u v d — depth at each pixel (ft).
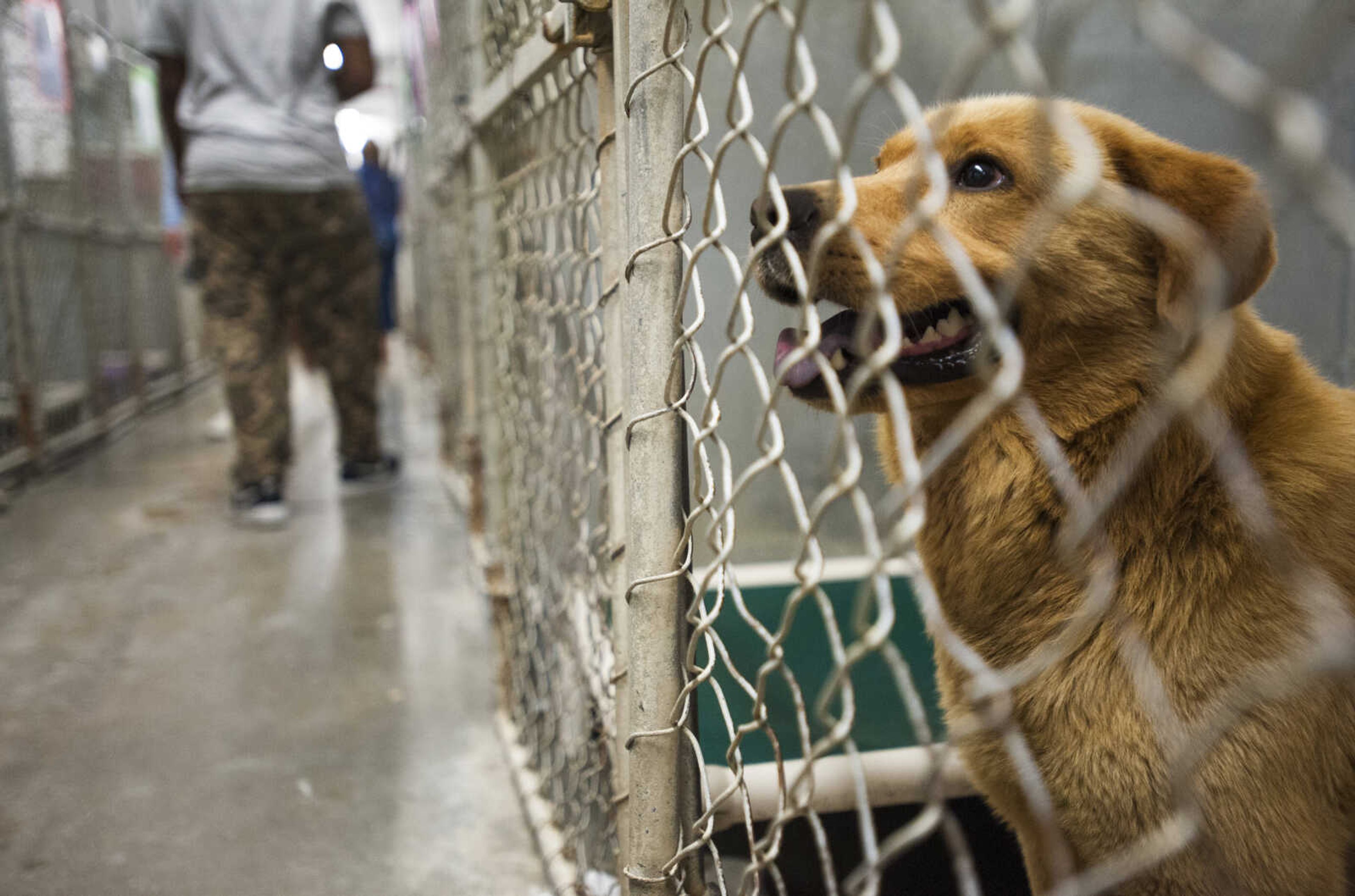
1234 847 3.44
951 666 4.47
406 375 33.12
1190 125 6.23
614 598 4.10
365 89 14.62
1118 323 3.91
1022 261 1.70
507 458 7.35
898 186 4.25
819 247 1.85
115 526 13.56
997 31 1.32
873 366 1.67
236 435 13.50
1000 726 1.94
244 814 6.26
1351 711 3.55
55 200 18.51
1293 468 3.75
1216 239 3.50
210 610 10.18
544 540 5.90
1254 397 3.94
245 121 12.67
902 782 4.89
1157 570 3.73
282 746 7.20
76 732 7.41
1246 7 5.63
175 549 12.39
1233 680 3.49
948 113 1.50
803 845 5.08
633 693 3.52
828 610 1.93
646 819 3.51
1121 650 3.68
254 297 13.28
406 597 10.57
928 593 1.73
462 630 9.57
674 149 3.20
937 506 4.54
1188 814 3.19
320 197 13.51
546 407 5.71
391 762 6.95
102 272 21.75
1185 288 3.55
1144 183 3.80
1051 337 4.02
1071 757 3.78
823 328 4.06
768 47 7.48
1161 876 3.59
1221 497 3.65
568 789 5.57
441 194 15.46
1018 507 4.11
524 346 6.54
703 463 2.85
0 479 15.43
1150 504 3.77
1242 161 3.75
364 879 5.56
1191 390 3.45
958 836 1.57
